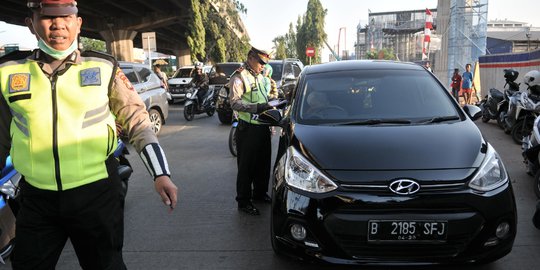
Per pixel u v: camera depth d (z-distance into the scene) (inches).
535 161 199.6
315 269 130.7
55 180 74.9
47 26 72.8
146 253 145.3
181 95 714.2
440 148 124.3
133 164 275.6
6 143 80.0
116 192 82.2
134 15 1352.1
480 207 111.2
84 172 76.4
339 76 176.1
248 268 133.2
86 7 1194.0
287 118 162.2
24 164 75.1
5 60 76.1
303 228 116.4
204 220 175.0
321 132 138.8
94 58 78.9
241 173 178.7
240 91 174.9
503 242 114.9
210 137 378.9
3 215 132.7
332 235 112.9
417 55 2559.1
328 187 115.6
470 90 621.9
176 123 479.2
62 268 135.3
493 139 342.0
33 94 73.5
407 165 116.8
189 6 1268.5
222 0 1343.5
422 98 161.6
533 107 302.4
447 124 143.5
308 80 177.5
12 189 134.0
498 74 589.9
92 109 76.0
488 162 121.0
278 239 122.4
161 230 165.3
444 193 111.0
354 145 127.6
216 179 237.1
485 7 753.0
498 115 386.6
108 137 78.6
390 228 110.4
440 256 111.3
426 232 109.9
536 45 1836.9
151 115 390.9
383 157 120.4
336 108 158.2
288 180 123.6
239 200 180.9
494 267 129.0
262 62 178.2
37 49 76.3
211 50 1289.4
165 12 1326.3
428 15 677.3
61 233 80.5
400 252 111.6
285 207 120.0
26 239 77.1
